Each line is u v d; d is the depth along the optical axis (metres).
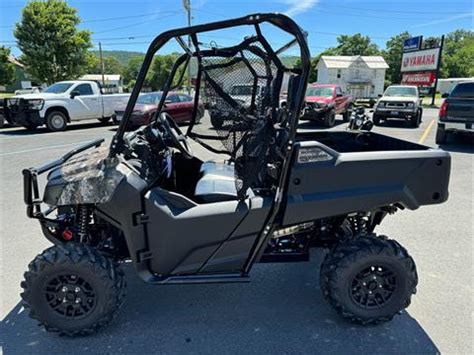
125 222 2.46
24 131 13.55
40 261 2.45
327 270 2.65
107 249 2.83
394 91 15.61
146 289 3.17
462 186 6.15
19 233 4.31
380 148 3.57
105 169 2.44
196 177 3.18
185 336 2.58
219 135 2.77
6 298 3.04
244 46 2.55
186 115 12.48
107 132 13.18
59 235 2.75
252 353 2.41
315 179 2.52
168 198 2.54
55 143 10.68
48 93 13.55
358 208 2.57
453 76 73.31
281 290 3.15
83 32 29.62
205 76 2.71
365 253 2.56
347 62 54.34
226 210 2.53
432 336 2.57
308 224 2.82
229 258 2.62
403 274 2.59
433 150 2.71
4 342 2.54
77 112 13.93
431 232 4.33
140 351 2.44
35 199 2.60
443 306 2.90
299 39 2.26
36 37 27.75
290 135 2.39
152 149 2.82
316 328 2.66
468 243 4.03
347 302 2.62
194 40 2.55
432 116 20.62
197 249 2.57
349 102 16.89
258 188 2.76
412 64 33.62
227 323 2.72
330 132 3.91
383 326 2.68
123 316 2.80
